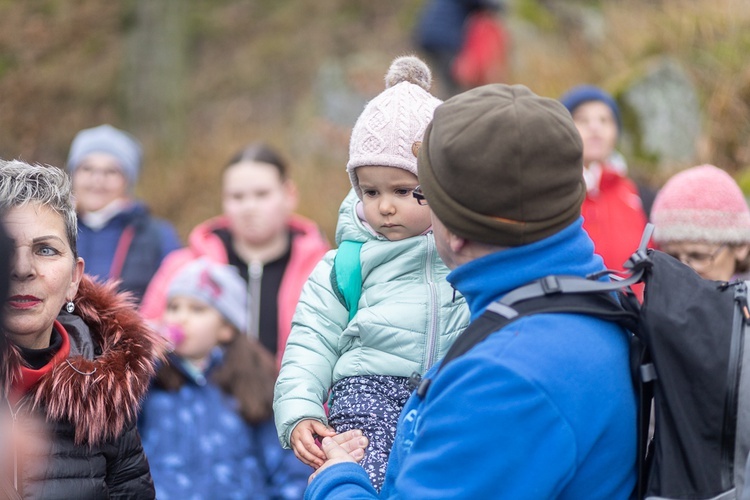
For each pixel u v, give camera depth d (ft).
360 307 15.61
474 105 12.40
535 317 12.19
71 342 15.14
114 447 15.10
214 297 24.67
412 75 16.24
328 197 61.67
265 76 100.01
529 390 11.68
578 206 12.53
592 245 13.03
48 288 14.19
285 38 102.73
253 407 24.32
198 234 32.37
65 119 94.53
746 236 22.81
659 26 49.11
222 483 23.50
